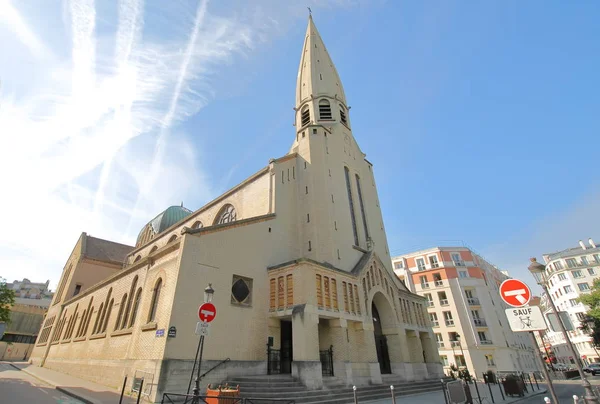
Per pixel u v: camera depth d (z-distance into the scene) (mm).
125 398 14750
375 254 27469
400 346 24500
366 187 35219
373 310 26406
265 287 21109
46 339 40406
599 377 39188
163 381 14211
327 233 25375
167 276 17859
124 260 49406
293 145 32531
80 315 31656
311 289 19531
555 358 77250
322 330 21219
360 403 16438
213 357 16547
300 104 37500
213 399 12750
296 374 16938
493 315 48625
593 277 71562
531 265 10680
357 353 21453
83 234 49438
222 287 18516
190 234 18016
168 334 15164
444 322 49969
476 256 56219
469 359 45781
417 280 54938
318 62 40031
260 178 28359
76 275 43969
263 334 19469
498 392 21312
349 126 37188
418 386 22531
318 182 27688
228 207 31953
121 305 22844
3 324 31766
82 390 17234
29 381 21828
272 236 23703
